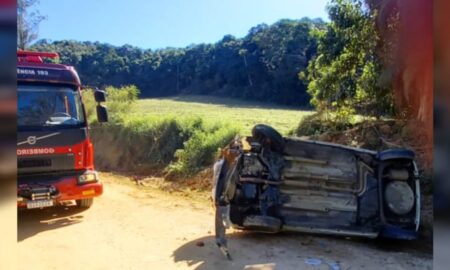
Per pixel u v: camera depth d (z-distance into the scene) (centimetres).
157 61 8056
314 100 1415
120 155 1540
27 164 735
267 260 560
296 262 552
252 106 5400
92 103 1798
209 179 1083
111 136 1634
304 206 646
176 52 8538
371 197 633
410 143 848
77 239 666
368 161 645
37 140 745
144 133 1491
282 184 649
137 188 1126
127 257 582
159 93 7906
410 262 555
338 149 654
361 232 614
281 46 6244
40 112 761
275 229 622
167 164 1331
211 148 1202
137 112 2116
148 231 711
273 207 637
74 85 805
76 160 783
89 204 871
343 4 1262
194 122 1430
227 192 612
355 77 1270
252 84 6875
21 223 761
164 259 572
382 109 1154
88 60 6550
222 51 7762
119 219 791
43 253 598
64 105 790
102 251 608
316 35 1529
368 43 1147
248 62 7044
